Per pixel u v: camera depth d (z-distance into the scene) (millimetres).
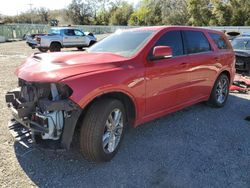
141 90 3939
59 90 3223
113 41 4676
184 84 4863
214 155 3949
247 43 10992
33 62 3818
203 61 5309
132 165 3617
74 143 3789
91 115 3379
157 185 3229
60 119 3232
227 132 4785
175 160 3775
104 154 3541
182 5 52344
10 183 3146
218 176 3436
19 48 20344
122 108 3744
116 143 3766
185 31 5098
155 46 4293
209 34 5820
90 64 3541
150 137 4465
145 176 3391
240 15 42781
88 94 3221
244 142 4406
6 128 4523
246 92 7777
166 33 4613
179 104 4906
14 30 33594
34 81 3264
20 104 3314
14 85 7613
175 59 4613
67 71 3303
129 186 3191
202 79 5391
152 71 4086
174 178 3369
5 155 3715
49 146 3270
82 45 20453
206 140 4434
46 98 3273
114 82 3488
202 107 6160
